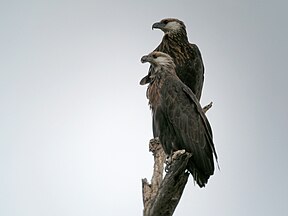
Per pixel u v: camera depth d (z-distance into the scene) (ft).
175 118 49.88
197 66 63.05
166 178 40.09
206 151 49.11
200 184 49.34
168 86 50.98
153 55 52.54
